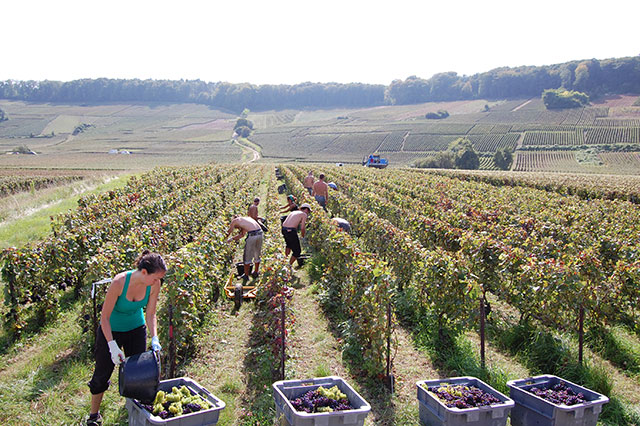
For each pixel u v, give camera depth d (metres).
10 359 7.14
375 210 18.67
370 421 5.59
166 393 4.92
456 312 7.62
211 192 21.78
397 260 10.67
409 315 9.16
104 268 8.09
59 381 6.30
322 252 12.27
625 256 10.81
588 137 107.94
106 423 5.30
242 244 15.31
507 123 134.25
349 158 111.62
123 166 77.94
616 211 17.66
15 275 7.99
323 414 4.49
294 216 12.48
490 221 15.08
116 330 5.00
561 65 189.50
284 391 5.05
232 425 5.45
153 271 4.84
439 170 55.97
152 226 12.78
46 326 8.48
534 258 8.45
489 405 4.88
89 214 15.48
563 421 4.80
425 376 6.74
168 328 7.05
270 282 7.83
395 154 115.12
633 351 7.47
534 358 7.18
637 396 6.19
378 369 6.47
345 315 8.81
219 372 6.78
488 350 7.70
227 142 145.50
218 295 10.02
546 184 33.91
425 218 13.12
